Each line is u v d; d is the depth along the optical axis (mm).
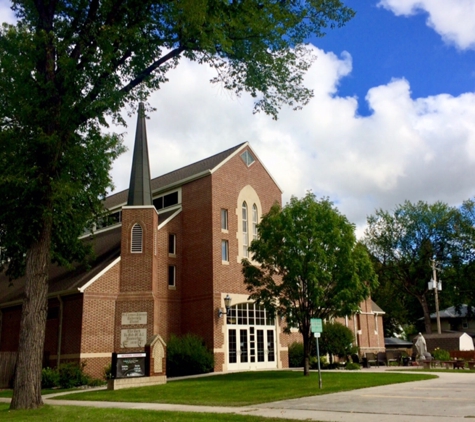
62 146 15727
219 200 32312
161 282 31281
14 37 15016
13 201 15758
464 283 56719
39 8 15891
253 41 16531
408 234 58875
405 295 66688
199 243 32031
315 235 22938
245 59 16953
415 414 11195
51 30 15641
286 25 15797
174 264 32312
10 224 17109
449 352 36375
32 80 15016
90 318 27188
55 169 15844
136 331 27172
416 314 68875
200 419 11109
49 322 29500
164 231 32188
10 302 32250
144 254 28484
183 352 28172
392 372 24812
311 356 32938
